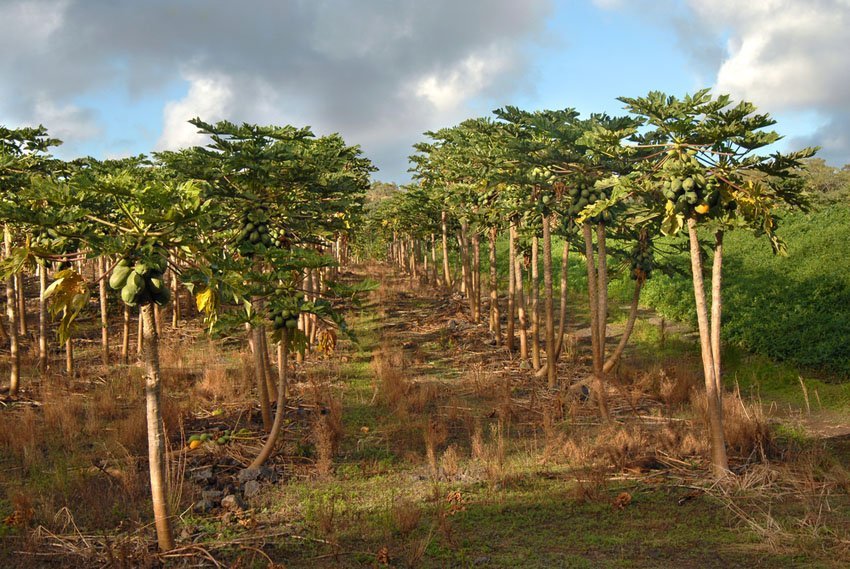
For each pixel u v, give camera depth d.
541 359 19.36
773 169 8.95
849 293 20.44
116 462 9.98
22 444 10.61
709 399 9.50
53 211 5.93
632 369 16.72
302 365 18.05
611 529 7.69
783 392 15.02
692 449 10.42
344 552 7.12
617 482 9.41
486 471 9.68
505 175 14.66
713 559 6.70
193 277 6.34
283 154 11.62
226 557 7.04
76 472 9.38
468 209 20.75
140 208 6.16
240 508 8.40
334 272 33.69
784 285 22.89
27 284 32.44
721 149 9.12
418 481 9.57
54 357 18.53
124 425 11.53
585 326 24.95
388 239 60.00
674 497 8.73
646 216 10.13
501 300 31.05
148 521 8.02
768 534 7.05
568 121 13.89
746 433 10.53
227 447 11.07
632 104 9.30
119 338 21.95
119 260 6.24
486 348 21.06
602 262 14.14
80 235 5.98
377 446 11.39
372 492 9.14
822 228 29.64
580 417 13.30
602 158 12.84
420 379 16.67
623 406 14.05
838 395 14.24
